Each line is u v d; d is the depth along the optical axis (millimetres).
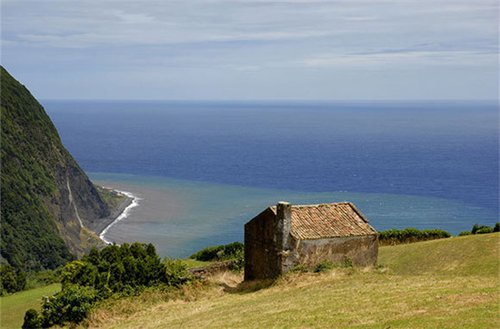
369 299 29344
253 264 41656
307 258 38781
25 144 113938
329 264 38875
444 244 48344
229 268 46875
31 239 92750
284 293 35000
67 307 37406
